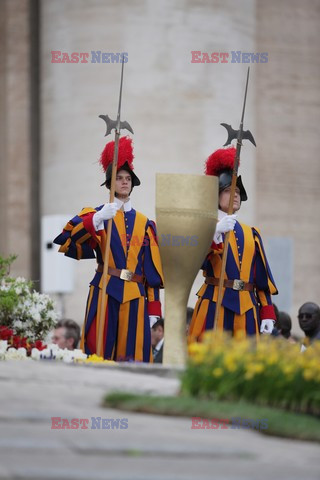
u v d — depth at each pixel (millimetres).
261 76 64375
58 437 15641
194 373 19906
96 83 56031
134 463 14484
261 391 19922
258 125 64312
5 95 62656
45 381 20172
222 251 30062
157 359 33125
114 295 29422
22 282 30016
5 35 62594
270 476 14148
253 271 31438
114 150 28781
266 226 64438
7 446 14953
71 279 51562
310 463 15320
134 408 18156
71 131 56969
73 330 35094
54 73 57656
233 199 29266
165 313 26344
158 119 55594
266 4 64625
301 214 65500
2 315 29312
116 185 29953
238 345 20609
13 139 62469
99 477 13438
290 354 20625
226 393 19750
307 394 20000
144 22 55531
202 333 30781
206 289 30953
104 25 55812
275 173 64688
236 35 57312
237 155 29141
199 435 16734
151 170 55438
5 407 17359
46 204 59031
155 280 29812
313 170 65875
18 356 27406
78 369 22203
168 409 18156
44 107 58625
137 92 55625
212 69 56406
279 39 64875
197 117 56094
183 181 25906
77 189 56812
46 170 58844
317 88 65875
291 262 59406
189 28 56000
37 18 62375
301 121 65375
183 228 25938
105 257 28734
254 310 31156
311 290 65688
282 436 17594
